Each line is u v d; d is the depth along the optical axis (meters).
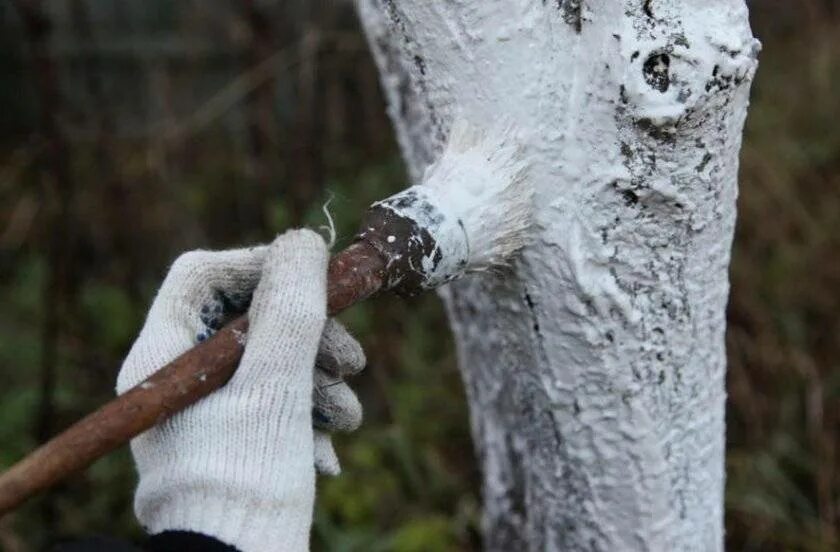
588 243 0.87
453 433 1.70
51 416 1.66
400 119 1.05
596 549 1.00
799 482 1.64
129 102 2.27
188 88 2.22
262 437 0.78
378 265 0.81
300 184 1.88
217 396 0.78
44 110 1.82
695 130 0.83
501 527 1.14
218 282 0.84
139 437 0.81
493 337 1.03
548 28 0.84
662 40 0.81
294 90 2.01
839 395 1.72
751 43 0.83
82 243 2.08
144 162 2.12
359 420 0.86
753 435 1.66
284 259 0.79
